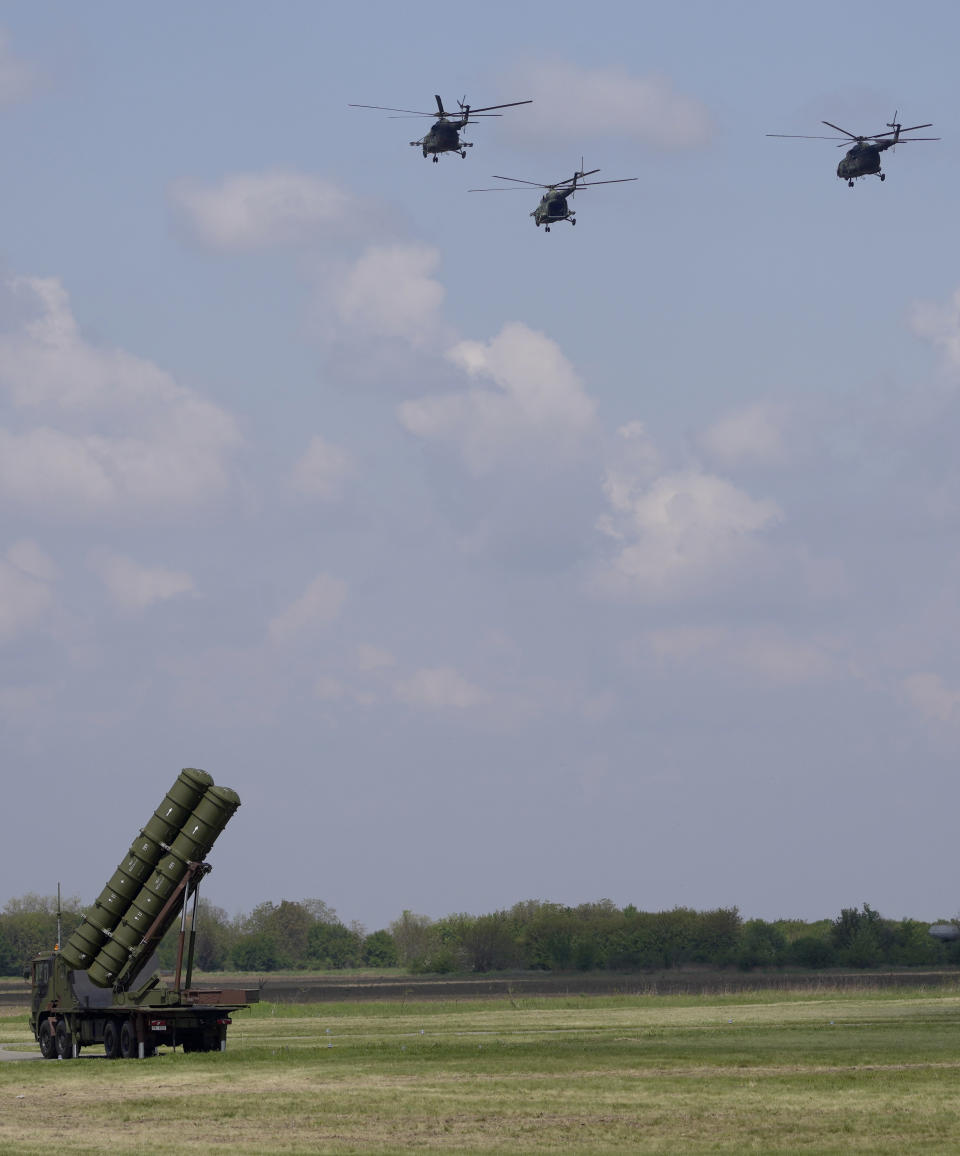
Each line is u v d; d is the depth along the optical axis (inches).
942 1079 2082.9
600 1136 1609.3
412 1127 1700.3
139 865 2800.2
